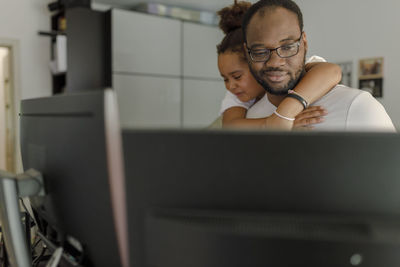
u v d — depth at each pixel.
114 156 0.52
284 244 0.50
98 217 0.56
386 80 3.58
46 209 0.76
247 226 0.51
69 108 0.59
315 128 1.00
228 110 1.40
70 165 0.60
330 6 3.99
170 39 4.73
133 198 0.53
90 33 3.96
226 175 0.52
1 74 4.83
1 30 4.64
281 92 1.04
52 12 4.91
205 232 0.51
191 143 0.52
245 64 1.25
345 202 0.52
